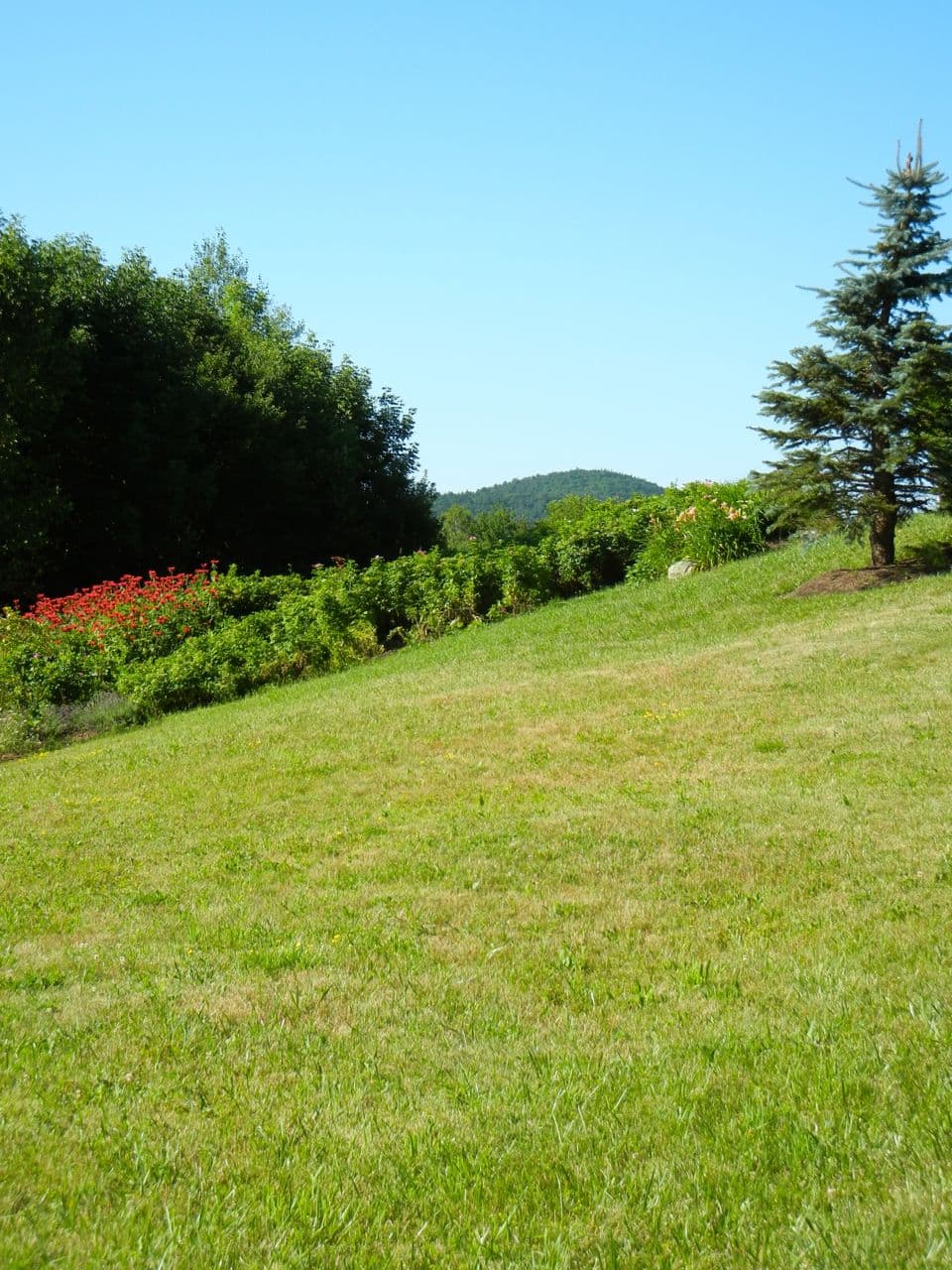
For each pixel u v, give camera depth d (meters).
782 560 18.27
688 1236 3.29
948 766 8.34
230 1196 3.62
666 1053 4.51
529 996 5.25
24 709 16.55
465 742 11.00
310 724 12.74
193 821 9.27
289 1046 4.85
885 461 14.93
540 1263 3.20
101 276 32.59
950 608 13.59
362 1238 3.37
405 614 19.83
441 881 7.09
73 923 6.95
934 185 14.60
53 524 30.06
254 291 50.56
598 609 18.02
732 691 11.65
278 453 36.12
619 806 8.34
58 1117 4.24
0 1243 3.35
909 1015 4.64
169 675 16.78
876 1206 3.35
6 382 27.98
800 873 6.62
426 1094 4.33
